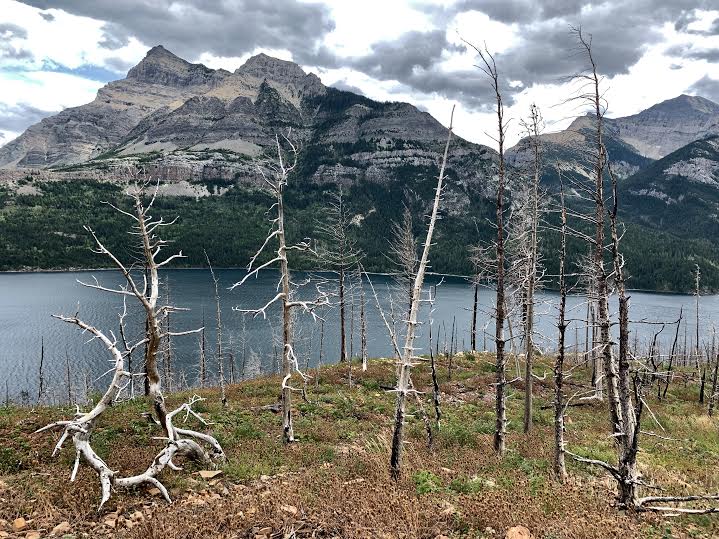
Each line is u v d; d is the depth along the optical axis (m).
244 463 12.83
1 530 7.86
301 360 67.75
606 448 19.30
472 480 11.03
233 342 78.56
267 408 22.88
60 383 60.47
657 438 22.17
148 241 12.34
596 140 12.14
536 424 23.86
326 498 8.77
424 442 16.92
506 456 14.91
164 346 45.75
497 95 15.15
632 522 8.92
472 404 28.72
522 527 7.54
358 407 25.14
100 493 9.49
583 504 9.53
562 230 13.36
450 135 13.11
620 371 10.35
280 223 17.52
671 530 9.53
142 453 12.40
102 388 59.06
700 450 20.41
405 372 11.67
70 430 10.16
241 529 7.48
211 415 19.81
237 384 32.12
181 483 10.66
